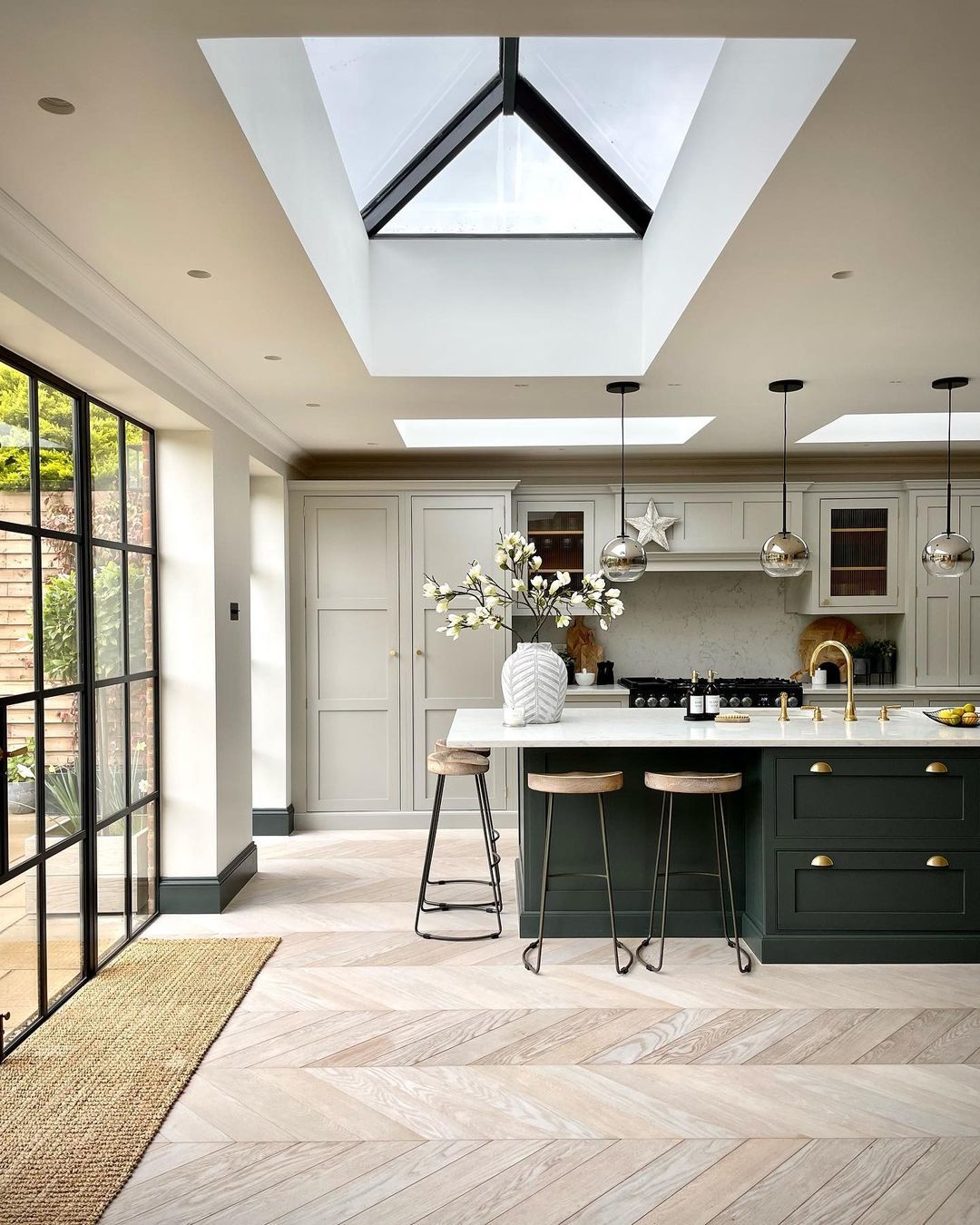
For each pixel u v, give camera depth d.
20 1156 2.39
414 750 6.19
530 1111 2.63
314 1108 2.65
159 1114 2.59
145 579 4.29
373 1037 3.10
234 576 4.77
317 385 4.38
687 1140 2.48
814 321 3.44
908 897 3.81
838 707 6.35
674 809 4.09
